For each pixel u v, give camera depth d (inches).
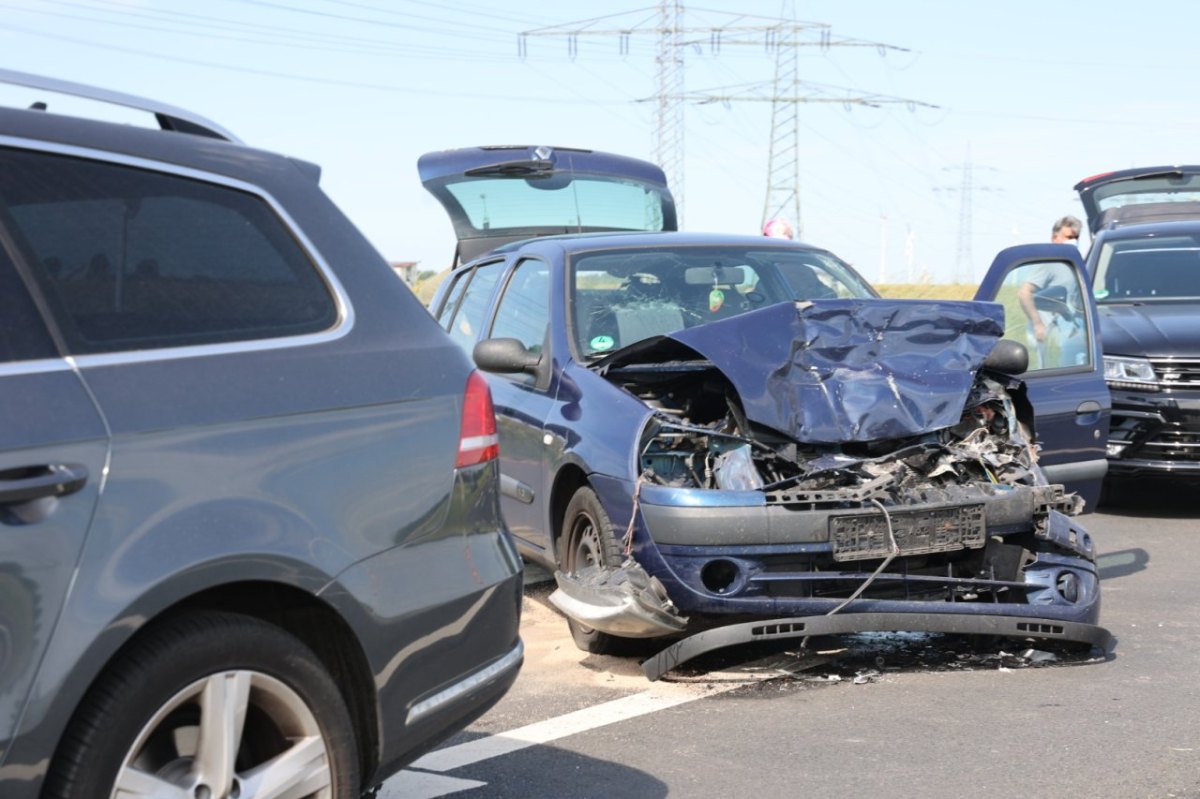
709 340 229.9
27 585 104.3
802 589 217.5
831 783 170.7
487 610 138.6
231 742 116.6
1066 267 304.3
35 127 118.9
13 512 104.5
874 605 214.5
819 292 283.9
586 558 237.8
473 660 137.7
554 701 211.0
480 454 139.6
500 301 300.7
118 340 115.4
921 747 184.5
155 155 126.0
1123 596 286.7
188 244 124.5
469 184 480.7
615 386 238.5
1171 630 254.7
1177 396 385.7
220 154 131.9
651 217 503.8
